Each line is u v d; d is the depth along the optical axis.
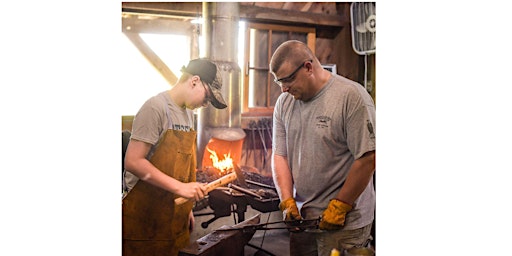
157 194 2.64
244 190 2.70
